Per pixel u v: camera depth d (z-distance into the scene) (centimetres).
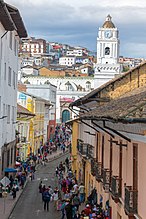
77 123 4600
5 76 3550
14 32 4031
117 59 10719
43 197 3297
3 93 3428
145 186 1448
